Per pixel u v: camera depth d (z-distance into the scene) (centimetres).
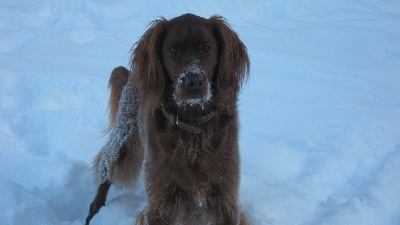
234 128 285
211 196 286
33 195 352
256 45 609
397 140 423
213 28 280
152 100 278
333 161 396
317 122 451
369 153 407
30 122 466
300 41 634
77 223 337
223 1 765
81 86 516
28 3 745
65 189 374
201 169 276
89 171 392
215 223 298
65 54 593
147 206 293
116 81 388
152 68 277
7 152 411
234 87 284
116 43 634
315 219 335
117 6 736
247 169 398
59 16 712
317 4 792
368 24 696
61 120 469
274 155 412
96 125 469
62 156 422
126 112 355
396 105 483
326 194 367
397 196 354
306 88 515
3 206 338
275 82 526
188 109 268
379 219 337
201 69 258
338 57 587
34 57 580
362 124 441
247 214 313
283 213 338
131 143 360
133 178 372
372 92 509
